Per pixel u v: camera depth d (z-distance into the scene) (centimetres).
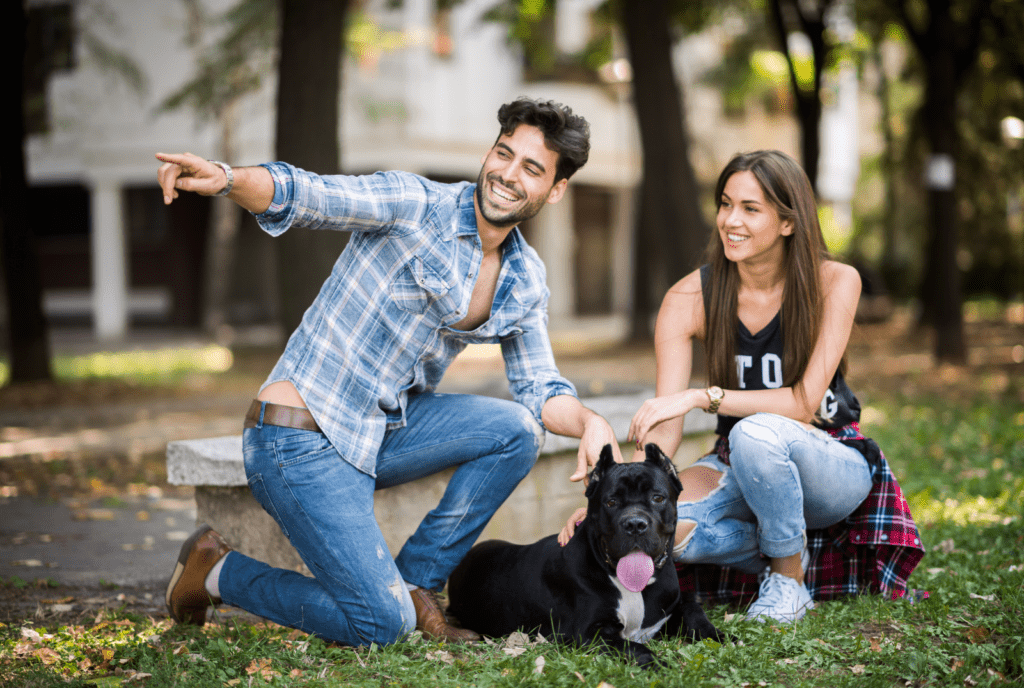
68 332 2548
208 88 1800
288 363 327
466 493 346
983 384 1172
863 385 1217
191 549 351
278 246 900
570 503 465
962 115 1872
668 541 327
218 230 2161
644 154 1282
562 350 1817
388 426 342
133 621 380
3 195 1343
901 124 2441
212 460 420
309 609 332
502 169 311
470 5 2153
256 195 287
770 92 2800
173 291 2608
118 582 450
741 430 348
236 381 1440
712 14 1819
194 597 353
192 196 2578
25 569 473
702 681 294
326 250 888
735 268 377
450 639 341
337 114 886
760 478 346
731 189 361
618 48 1991
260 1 1709
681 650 316
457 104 2155
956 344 1417
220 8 2089
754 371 376
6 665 319
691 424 496
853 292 367
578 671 298
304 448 318
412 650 328
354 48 1883
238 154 2041
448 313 320
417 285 315
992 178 1923
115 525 577
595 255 2892
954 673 300
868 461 375
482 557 371
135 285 2644
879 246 2902
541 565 342
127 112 2217
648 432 364
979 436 798
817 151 1712
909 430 849
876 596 375
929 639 327
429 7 2084
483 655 324
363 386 322
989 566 421
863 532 373
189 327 2588
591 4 2339
